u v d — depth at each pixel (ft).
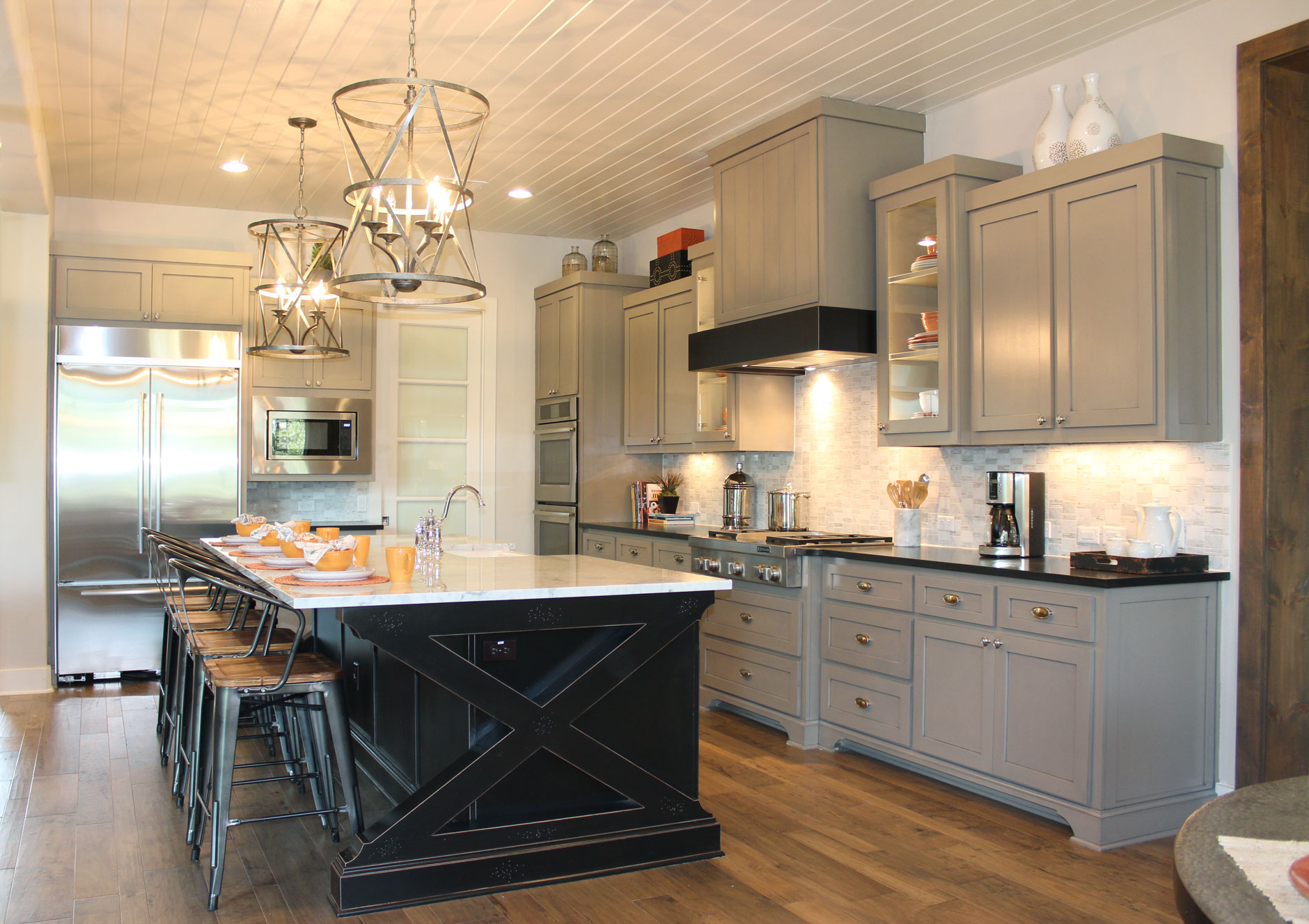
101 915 8.76
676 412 19.62
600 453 21.66
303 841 10.60
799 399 18.06
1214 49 11.53
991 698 11.58
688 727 10.35
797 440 18.12
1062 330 11.80
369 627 8.79
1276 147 11.05
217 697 9.18
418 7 11.75
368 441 21.30
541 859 9.50
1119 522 12.39
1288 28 10.69
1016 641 11.28
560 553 22.15
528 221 22.29
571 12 11.90
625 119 15.48
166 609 14.11
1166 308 10.73
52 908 8.89
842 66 13.48
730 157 16.39
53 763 13.52
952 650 12.14
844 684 13.92
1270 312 10.96
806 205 14.73
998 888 9.45
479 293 9.18
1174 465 11.78
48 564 18.72
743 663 15.62
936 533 14.85
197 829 10.00
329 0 11.60
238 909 8.91
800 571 14.38
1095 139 11.96
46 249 18.20
